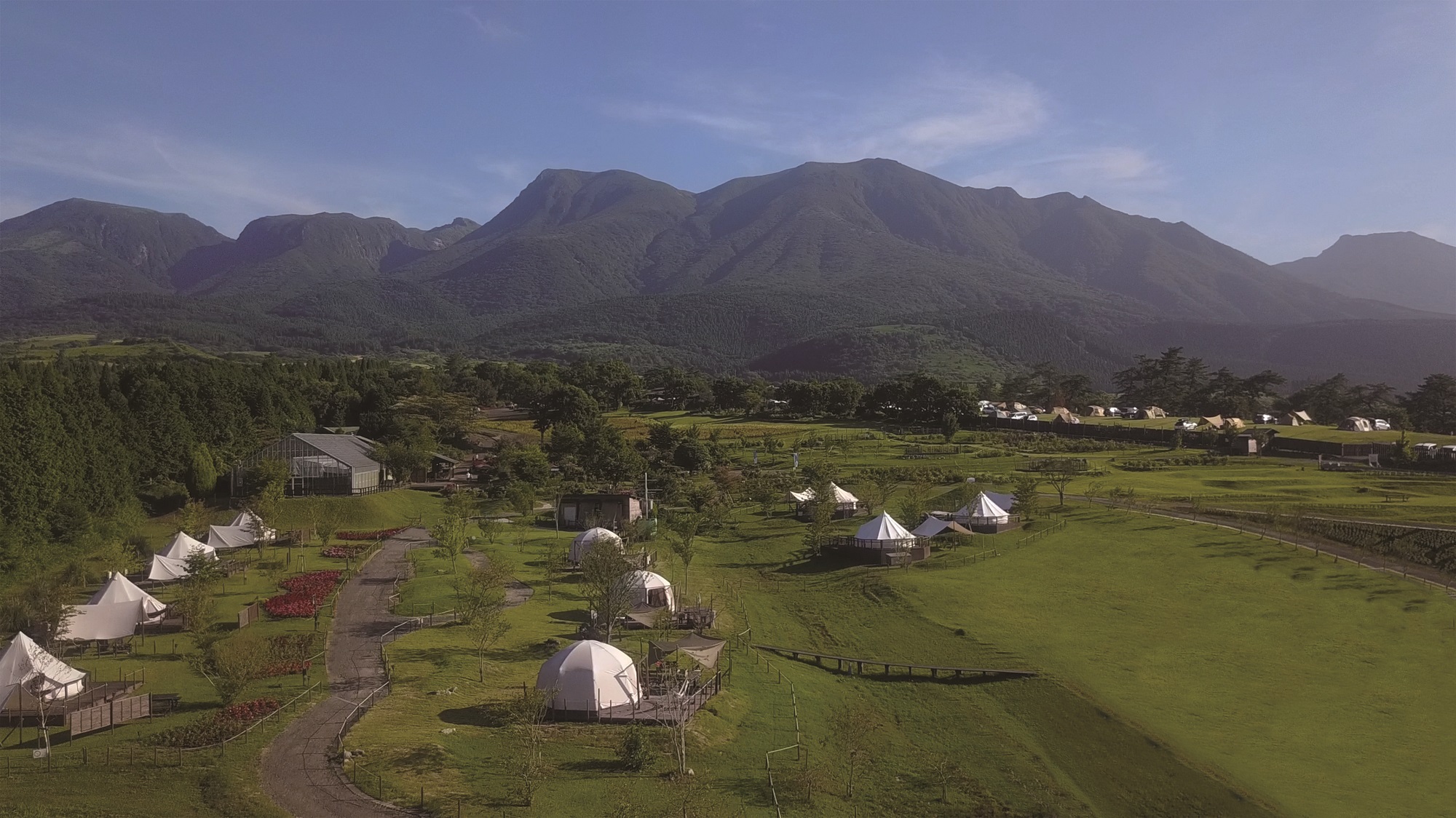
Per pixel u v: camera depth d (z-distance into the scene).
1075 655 74.44
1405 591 85.25
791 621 85.94
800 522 127.25
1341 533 102.88
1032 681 68.31
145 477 124.00
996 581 94.50
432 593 81.94
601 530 99.56
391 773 45.09
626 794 44.69
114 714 51.41
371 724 51.03
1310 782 54.09
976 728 61.97
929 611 85.38
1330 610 82.31
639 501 135.25
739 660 70.62
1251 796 52.09
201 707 54.25
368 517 124.44
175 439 130.00
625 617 73.38
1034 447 192.88
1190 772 54.97
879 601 89.56
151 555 97.81
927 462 172.50
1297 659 72.88
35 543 93.31
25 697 51.41
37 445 100.50
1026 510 120.50
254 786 43.41
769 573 103.38
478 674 61.19
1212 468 157.62
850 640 80.25
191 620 66.06
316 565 93.94
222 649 56.12
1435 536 96.38
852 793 50.69
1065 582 93.62
